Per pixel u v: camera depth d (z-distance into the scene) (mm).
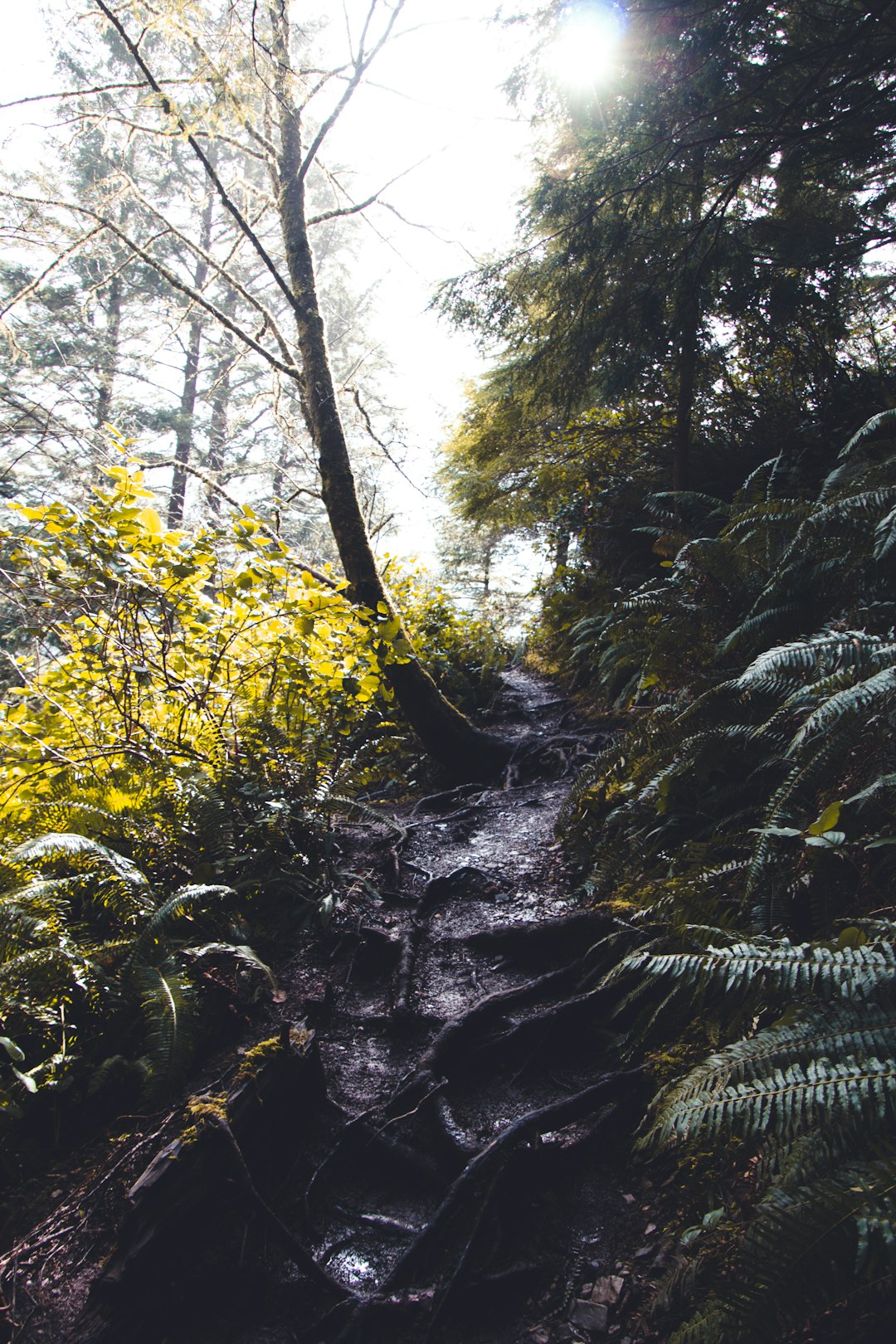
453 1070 2543
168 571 3506
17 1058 2080
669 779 3143
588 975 2797
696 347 6781
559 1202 1996
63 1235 1866
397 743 5117
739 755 3217
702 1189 1865
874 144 5500
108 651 3795
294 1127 2281
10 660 3736
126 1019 2463
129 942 2633
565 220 5895
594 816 3924
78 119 6371
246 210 7730
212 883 3252
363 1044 2740
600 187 5621
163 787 3441
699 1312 1383
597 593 8719
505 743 6332
